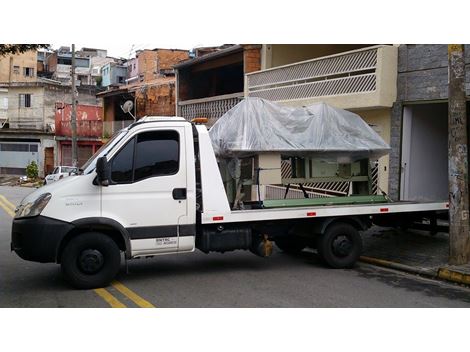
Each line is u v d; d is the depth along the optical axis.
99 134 38.56
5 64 50.19
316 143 9.14
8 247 10.89
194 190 7.81
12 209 18.81
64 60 60.91
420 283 7.95
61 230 7.08
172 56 43.06
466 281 7.79
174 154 7.75
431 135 13.39
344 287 7.63
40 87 43.12
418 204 9.52
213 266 9.07
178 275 8.33
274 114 9.10
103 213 7.31
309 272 8.66
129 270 8.68
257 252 8.58
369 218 9.40
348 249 9.02
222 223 8.10
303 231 9.03
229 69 24.45
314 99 14.58
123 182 7.44
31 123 43.28
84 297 6.93
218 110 21.33
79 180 7.27
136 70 47.34
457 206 8.47
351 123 9.84
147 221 7.54
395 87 12.91
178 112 24.45
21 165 41.88
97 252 7.32
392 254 9.80
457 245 8.49
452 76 8.45
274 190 11.80
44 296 6.98
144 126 7.65
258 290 7.39
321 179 9.41
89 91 47.00
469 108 12.34
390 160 13.03
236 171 8.72
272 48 19.22
